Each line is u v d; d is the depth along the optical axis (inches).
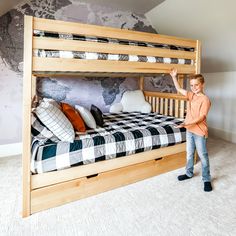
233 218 63.8
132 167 83.7
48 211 66.8
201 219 63.3
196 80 78.0
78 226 60.2
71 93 125.4
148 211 67.1
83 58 69.7
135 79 146.9
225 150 123.6
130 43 79.0
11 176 88.4
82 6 121.1
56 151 67.0
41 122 70.7
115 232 57.9
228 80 145.3
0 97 108.6
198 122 78.7
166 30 145.8
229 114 146.5
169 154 93.6
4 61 106.8
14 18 106.0
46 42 63.1
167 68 89.2
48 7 112.5
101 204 70.8
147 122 103.7
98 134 81.0
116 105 135.3
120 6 129.3
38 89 115.7
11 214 64.8
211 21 114.2
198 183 84.8
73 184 71.5
